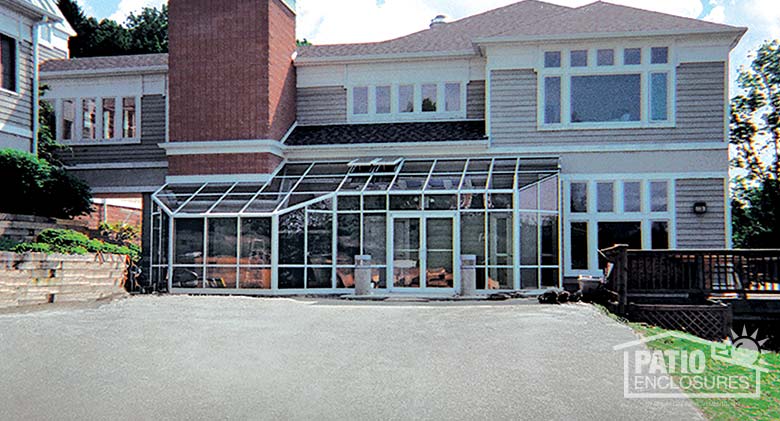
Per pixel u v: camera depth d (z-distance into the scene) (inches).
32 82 909.2
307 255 824.3
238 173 924.6
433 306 634.2
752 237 1493.6
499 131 906.7
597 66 885.2
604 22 903.7
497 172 852.6
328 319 540.1
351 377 359.6
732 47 873.5
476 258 810.2
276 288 813.2
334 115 1016.2
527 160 887.1
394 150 929.5
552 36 880.9
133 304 639.1
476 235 813.9
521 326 502.3
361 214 832.9
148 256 1014.4
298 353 413.1
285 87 984.9
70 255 665.6
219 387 341.4
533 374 365.1
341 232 834.2
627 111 879.7
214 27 940.0
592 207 874.1
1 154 798.5
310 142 956.6
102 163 1042.7
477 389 338.0
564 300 676.7
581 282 706.2
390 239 827.4
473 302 686.5
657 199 869.2
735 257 626.2
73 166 1048.2
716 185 859.4
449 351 418.0
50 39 1221.7
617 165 876.6
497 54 911.7
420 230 826.2
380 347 429.7
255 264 820.0
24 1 874.1
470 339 453.7
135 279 844.0
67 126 1071.6
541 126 893.2
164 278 842.8
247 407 311.4
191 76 943.0
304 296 774.5
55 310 580.4
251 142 916.0
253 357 402.6
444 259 820.6
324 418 297.3
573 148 885.8
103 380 352.5
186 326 502.6
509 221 810.8
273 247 816.3
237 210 834.2
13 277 600.4
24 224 775.1
